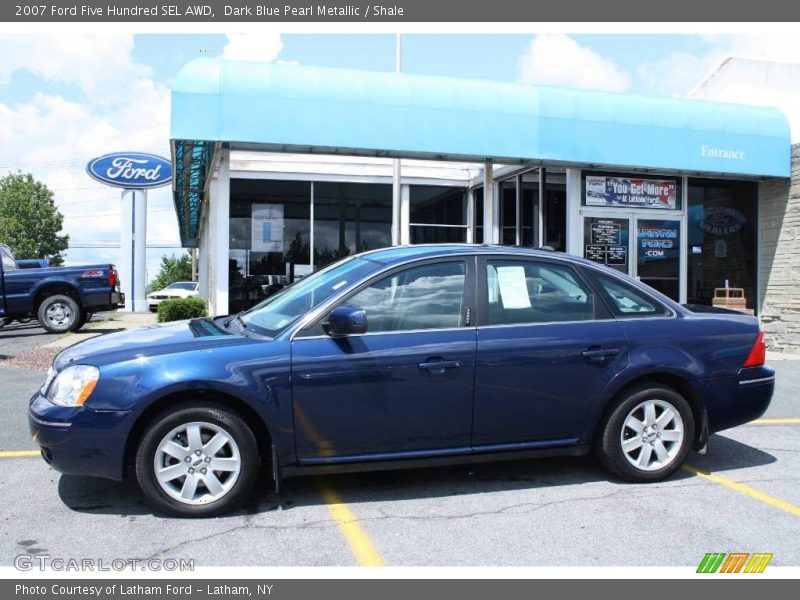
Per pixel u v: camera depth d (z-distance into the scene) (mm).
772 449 5887
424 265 4633
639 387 4828
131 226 26781
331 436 4262
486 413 4512
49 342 12195
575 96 10984
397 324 4449
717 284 12938
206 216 18359
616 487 4797
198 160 11953
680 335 4902
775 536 3973
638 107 11312
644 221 12336
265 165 12984
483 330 4535
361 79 10031
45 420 4020
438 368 4383
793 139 14508
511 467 5238
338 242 13430
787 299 12438
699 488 4801
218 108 9375
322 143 9773
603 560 3650
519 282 4738
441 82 10398
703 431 4980
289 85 9656
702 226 12883
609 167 11547
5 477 4906
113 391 4012
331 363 4230
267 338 4309
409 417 4363
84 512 4238
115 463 4023
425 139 10219
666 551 3768
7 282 13555
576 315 4785
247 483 4184
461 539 3891
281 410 4164
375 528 4031
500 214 14250
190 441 4117
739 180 12938
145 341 4398
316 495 4586
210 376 4059
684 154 11586
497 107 10539
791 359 11461
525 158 10773
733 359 5000
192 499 4133
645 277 12375
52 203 50938
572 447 4754
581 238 11961
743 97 15844
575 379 4660
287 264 13141
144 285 26969
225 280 10117
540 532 3998
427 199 14422
